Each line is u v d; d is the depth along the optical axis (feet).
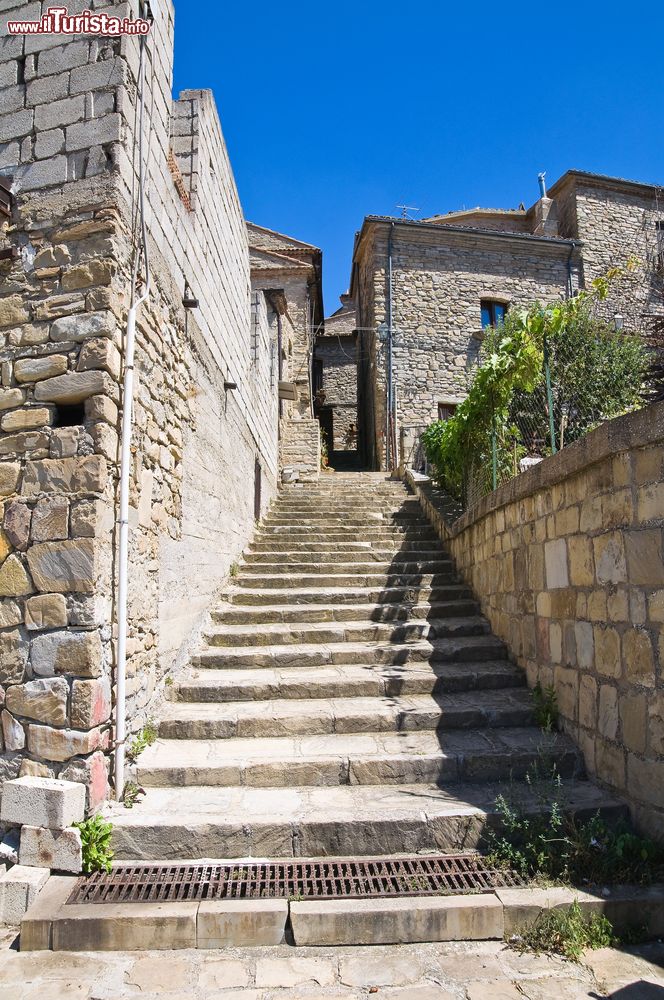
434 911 9.52
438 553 27.22
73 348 12.17
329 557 26.89
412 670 17.66
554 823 11.02
